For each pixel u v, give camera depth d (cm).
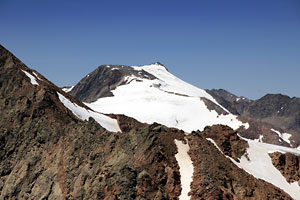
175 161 8094
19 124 11162
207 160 8150
